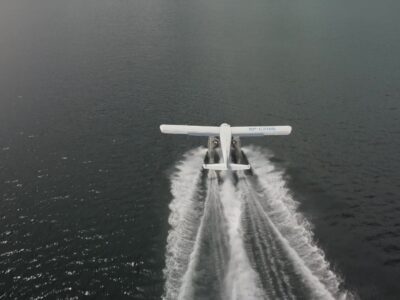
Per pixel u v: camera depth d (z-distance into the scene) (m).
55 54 98.81
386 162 55.41
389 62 91.69
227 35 115.25
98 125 65.81
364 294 34.12
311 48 103.12
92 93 77.94
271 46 105.75
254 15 135.88
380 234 41.88
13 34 114.88
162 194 48.44
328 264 37.06
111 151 58.31
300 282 34.62
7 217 44.78
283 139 62.69
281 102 74.81
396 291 34.59
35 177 52.06
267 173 52.88
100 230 42.75
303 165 55.12
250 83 83.62
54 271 37.53
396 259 38.28
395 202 47.22
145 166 54.69
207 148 59.56
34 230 42.84
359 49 100.81
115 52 100.88
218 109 72.38
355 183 50.91
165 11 142.12
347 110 70.94
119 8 146.12
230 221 42.69
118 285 35.84
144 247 40.09
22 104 72.62
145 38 112.25
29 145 59.50
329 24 122.75
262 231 41.06
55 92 77.94
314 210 45.31
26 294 35.09
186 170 53.66
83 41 109.00
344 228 42.56
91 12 140.25
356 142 60.78
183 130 59.59
